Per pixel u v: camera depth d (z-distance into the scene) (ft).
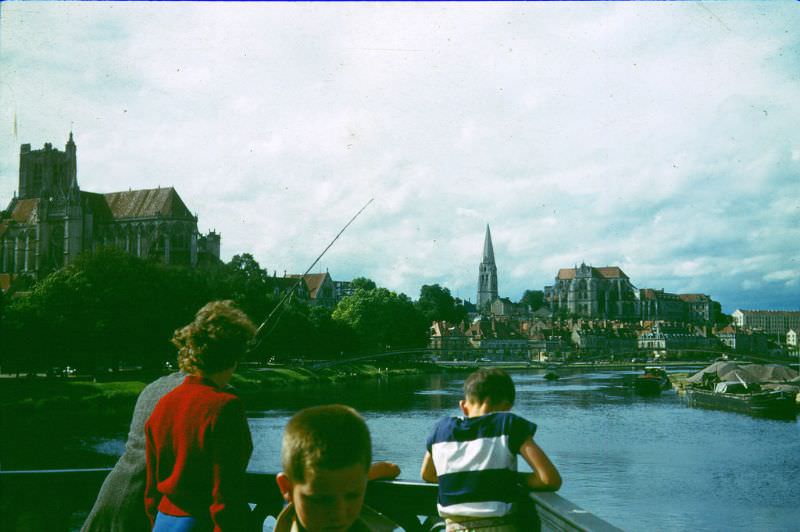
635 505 148.97
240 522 17.85
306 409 13.87
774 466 189.06
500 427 18.62
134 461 20.15
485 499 18.19
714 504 148.66
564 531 16.20
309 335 497.46
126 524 19.75
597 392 443.32
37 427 233.96
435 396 391.24
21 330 314.35
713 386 393.09
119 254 367.66
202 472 18.13
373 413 302.86
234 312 19.71
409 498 20.88
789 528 131.03
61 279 344.08
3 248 620.08
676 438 239.30
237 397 18.71
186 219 641.40
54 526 22.79
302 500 13.37
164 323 362.33
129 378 341.41
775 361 593.42
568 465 191.42
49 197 648.38
